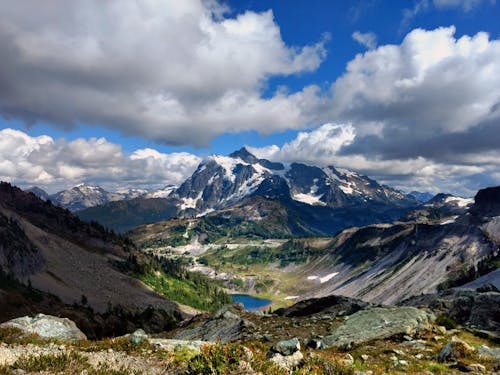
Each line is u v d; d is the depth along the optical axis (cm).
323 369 1786
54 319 3008
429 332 2859
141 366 1702
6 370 1461
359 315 3259
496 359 2203
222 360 1564
